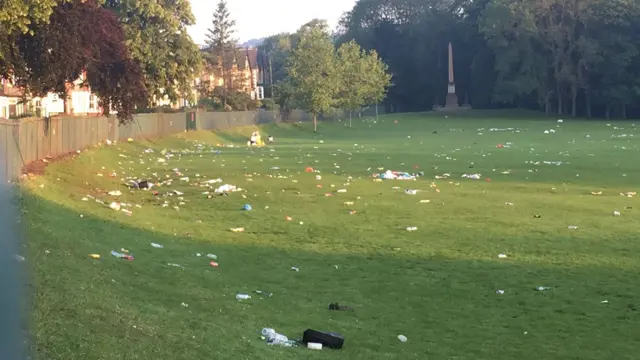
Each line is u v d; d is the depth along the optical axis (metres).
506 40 105.81
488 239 17.58
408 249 16.56
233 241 17.30
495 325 11.07
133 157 41.03
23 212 13.83
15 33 23.80
